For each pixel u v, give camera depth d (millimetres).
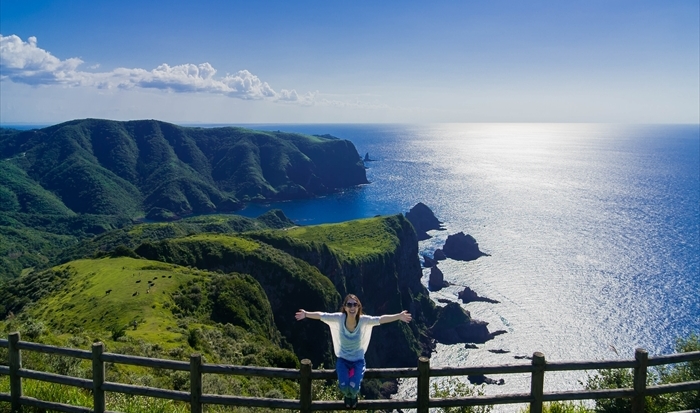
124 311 49375
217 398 8406
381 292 99188
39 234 180625
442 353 82812
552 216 181000
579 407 10562
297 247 87625
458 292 106438
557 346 79000
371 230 112562
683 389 8672
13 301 63688
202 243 78250
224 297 58750
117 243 135375
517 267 120125
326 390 14898
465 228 166500
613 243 139000
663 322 85000
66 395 10352
